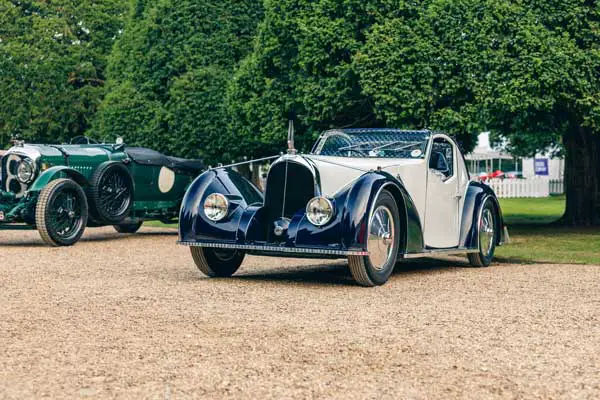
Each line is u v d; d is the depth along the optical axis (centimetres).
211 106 2295
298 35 1647
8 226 1240
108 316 551
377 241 728
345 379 382
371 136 862
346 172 739
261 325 519
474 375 394
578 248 1215
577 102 1437
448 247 862
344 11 1590
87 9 3288
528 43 1414
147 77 2433
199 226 750
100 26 3303
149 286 716
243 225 739
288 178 742
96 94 3212
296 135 1795
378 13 1543
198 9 2372
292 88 1738
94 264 938
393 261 749
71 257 1034
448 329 511
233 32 2391
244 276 816
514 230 1659
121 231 1562
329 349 448
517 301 636
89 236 1475
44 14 3391
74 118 3203
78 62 3225
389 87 1466
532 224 1884
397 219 754
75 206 1253
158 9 2430
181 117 2298
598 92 1458
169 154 2383
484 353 443
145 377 384
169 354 433
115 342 464
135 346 453
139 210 1421
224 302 618
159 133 2350
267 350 444
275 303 615
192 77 2302
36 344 459
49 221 1196
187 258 1026
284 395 354
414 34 1470
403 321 539
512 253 1126
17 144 1248
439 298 651
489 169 6291
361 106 1625
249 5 2411
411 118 1488
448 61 1454
